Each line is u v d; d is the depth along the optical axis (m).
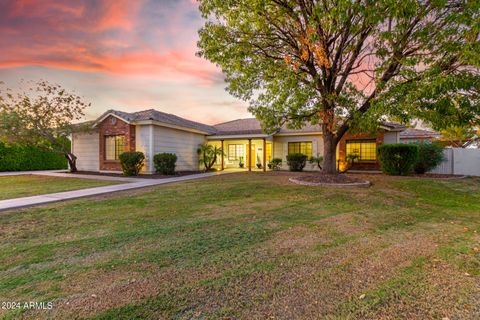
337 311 2.11
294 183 9.57
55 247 3.54
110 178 12.09
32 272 2.82
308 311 2.11
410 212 5.61
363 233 4.16
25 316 2.06
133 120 13.74
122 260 3.12
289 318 2.02
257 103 10.11
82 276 2.72
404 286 2.51
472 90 5.33
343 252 3.36
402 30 6.15
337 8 5.91
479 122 5.64
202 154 17.23
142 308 2.15
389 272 2.81
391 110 6.27
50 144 16.12
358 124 7.84
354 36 7.54
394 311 2.12
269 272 2.79
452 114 5.55
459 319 2.01
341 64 8.51
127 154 12.99
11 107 13.19
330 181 9.13
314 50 7.39
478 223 4.82
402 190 8.25
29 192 7.95
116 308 2.15
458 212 5.66
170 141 15.08
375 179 10.45
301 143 17.39
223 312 2.10
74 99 14.55
